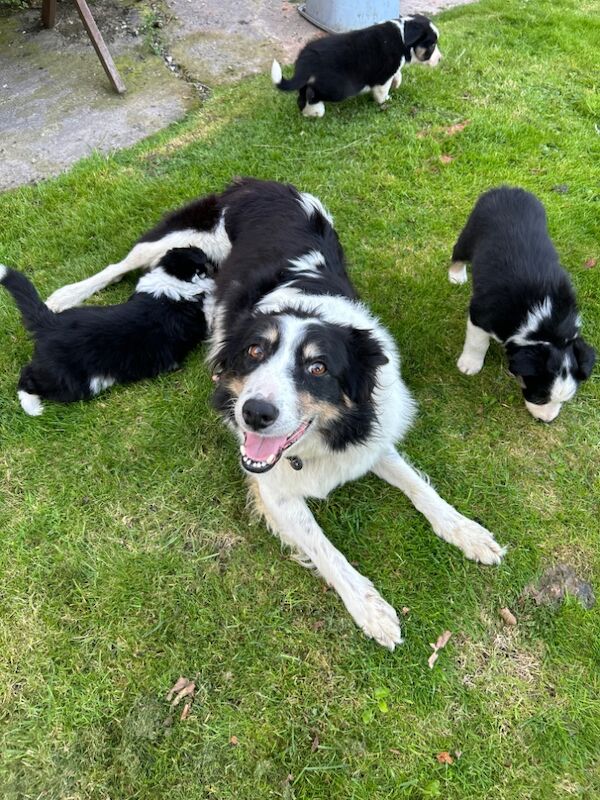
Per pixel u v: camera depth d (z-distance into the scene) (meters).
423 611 0.65
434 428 0.80
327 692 0.60
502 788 0.55
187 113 1.27
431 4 1.66
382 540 0.70
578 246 1.00
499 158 1.15
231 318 0.70
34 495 0.73
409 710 0.59
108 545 0.70
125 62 1.40
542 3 1.66
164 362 0.84
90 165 1.13
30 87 1.33
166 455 0.77
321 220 0.83
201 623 0.64
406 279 0.95
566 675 0.61
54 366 0.77
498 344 0.89
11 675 0.61
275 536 0.71
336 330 0.61
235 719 0.58
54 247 1.00
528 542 0.70
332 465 0.66
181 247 0.89
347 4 1.44
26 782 0.55
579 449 0.78
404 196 1.08
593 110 1.26
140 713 0.59
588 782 0.56
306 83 1.18
